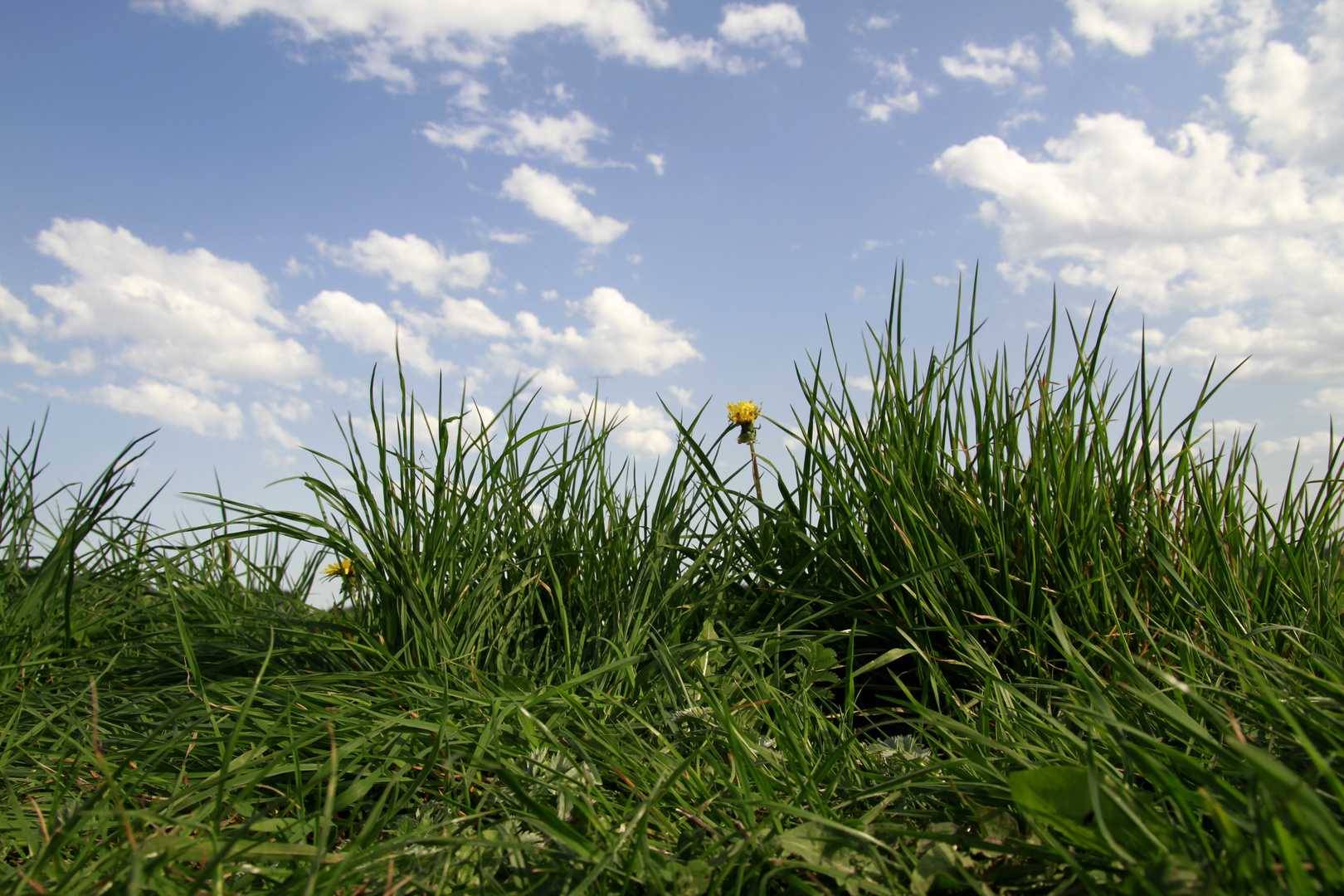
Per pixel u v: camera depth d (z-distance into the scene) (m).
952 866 0.96
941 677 1.59
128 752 1.34
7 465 2.55
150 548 2.38
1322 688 1.10
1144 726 1.28
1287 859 0.71
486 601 1.99
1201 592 1.77
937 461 2.08
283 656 1.95
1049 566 1.84
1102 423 1.91
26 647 2.04
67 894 0.95
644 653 1.78
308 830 1.15
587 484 2.35
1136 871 0.79
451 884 1.05
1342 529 2.07
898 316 2.16
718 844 1.03
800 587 2.16
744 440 2.53
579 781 1.24
